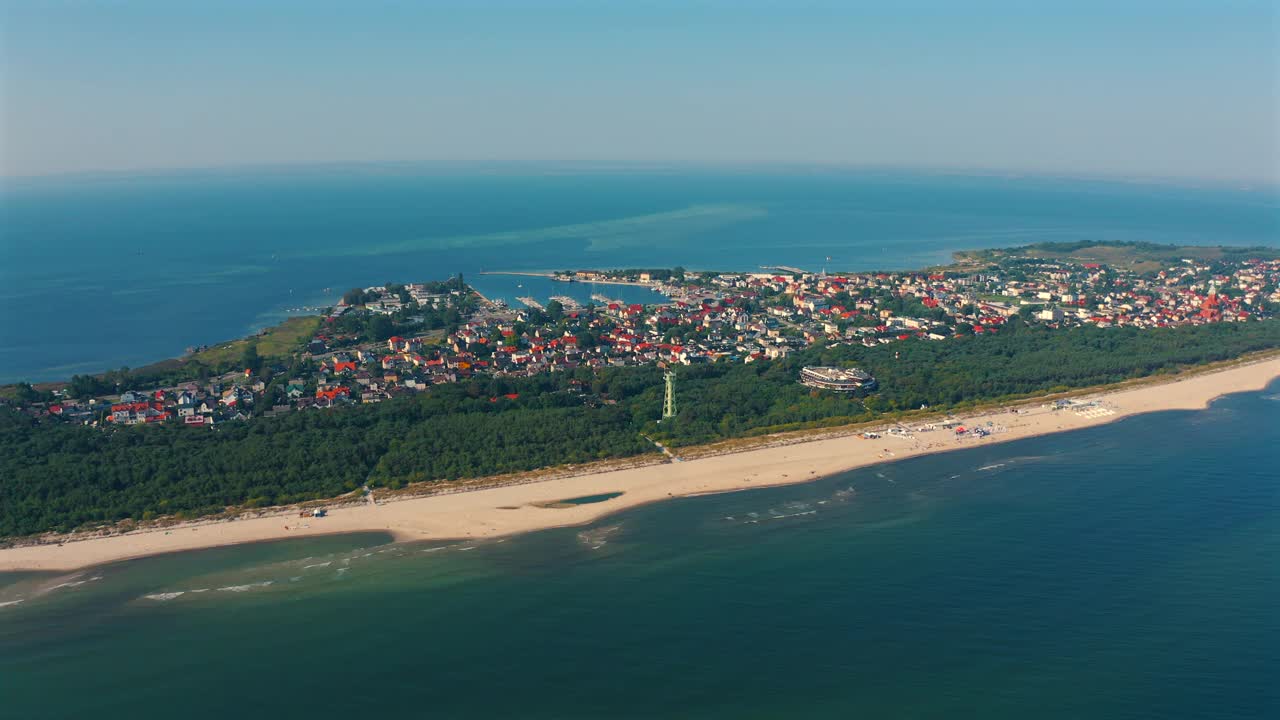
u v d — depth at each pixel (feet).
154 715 638.12
